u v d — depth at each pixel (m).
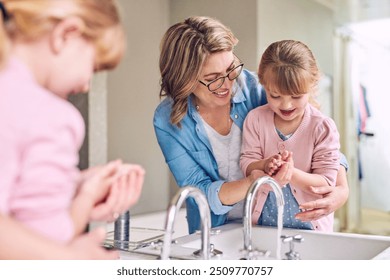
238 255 1.03
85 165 0.96
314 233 1.05
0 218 0.47
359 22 3.28
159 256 0.85
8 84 0.50
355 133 3.31
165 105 1.15
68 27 0.54
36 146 0.49
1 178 0.47
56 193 0.51
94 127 0.96
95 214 0.64
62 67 0.55
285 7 2.38
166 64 1.09
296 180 1.02
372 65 3.52
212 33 1.02
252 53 2.12
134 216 1.99
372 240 0.98
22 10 0.52
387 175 3.49
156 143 2.29
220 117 1.15
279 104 1.03
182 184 1.12
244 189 1.00
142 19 2.16
